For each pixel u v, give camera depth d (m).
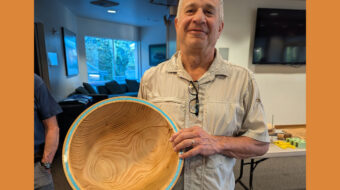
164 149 0.82
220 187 0.74
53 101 1.15
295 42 3.32
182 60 0.81
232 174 0.82
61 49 3.89
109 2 3.84
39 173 1.10
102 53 6.32
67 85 4.25
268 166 2.51
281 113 3.73
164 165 0.79
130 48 7.06
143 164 0.85
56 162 2.44
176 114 0.77
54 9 3.57
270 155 1.63
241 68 0.79
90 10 4.56
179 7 0.73
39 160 1.10
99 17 5.36
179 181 0.75
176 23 0.79
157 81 0.82
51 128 1.14
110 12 4.75
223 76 0.77
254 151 0.73
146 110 0.81
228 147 0.70
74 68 4.77
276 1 3.23
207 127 0.75
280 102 3.69
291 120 3.79
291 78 3.62
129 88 6.41
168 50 3.99
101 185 0.77
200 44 0.69
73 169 0.71
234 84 0.76
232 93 0.76
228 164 0.77
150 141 0.88
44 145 1.14
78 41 5.31
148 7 4.24
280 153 1.64
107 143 0.87
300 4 3.27
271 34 3.24
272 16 3.17
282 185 2.11
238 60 3.36
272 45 3.29
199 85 0.76
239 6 3.18
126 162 0.87
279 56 3.35
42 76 2.92
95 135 0.84
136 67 7.34
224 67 0.78
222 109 0.74
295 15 3.20
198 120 0.75
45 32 3.10
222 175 0.75
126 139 0.89
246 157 0.75
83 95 4.09
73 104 3.12
